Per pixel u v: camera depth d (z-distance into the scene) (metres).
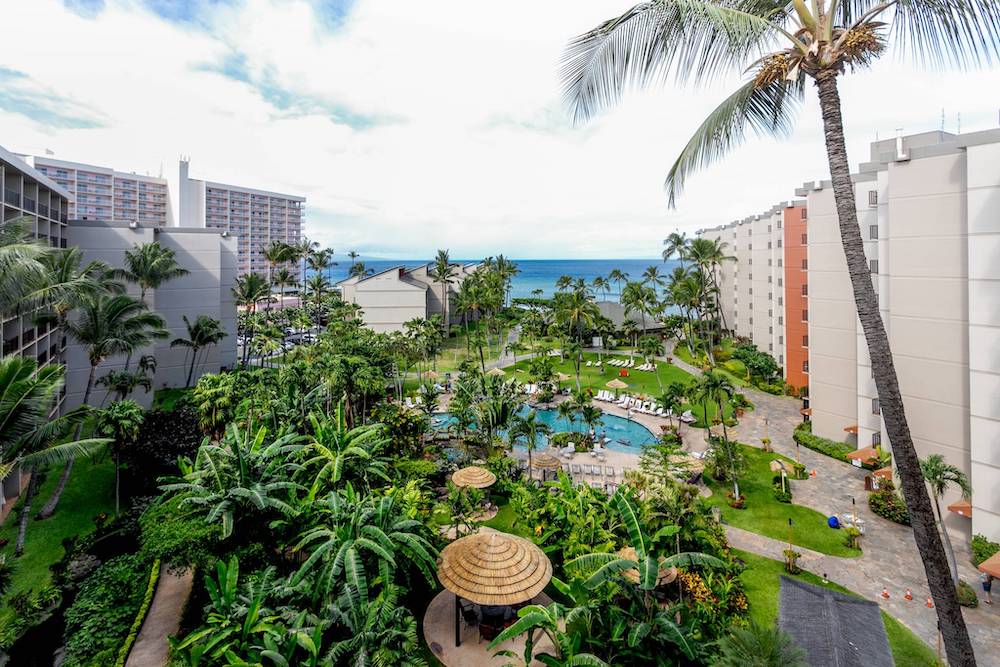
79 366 40.25
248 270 132.00
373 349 43.69
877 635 13.30
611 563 13.50
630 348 75.06
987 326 20.62
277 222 139.88
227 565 16.36
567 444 37.03
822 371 34.41
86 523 24.20
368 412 36.22
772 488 27.91
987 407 20.67
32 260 20.20
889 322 25.66
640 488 21.42
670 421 41.09
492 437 32.09
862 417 30.59
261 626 13.40
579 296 60.50
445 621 16.88
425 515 20.84
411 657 12.67
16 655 16.39
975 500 21.08
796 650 11.03
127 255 40.25
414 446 31.70
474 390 36.06
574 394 40.69
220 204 124.19
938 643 15.81
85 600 17.62
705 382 30.53
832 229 33.47
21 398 18.42
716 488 28.05
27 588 19.28
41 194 35.88
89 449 20.70
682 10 8.47
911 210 24.61
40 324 30.61
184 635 15.80
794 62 9.30
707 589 17.14
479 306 73.50
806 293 44.72
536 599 18.06
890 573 19.94
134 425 25.20
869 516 24.81
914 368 24.66
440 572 16.23
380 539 15.84
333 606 13.78
